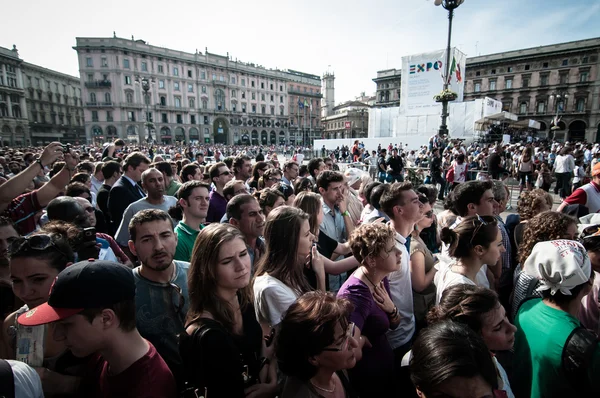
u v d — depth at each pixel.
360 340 1.68
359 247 1.82
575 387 1.28
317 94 82.56
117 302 1.10
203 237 1.59
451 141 19.00
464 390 0.95
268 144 73.94
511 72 49.38
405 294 2.20
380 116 31.14
